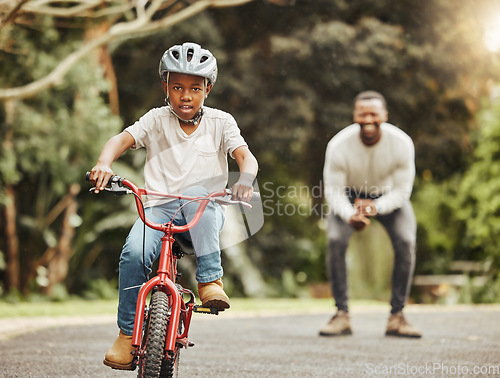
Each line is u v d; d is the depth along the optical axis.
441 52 24.17
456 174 28.55
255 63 23.36
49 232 22.98
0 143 20.16
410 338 11.92
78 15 16.91
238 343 11.13
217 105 23.36
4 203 20.89
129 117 24.95
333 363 9.17
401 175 11.85
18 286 23.42
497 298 26.78
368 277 29.16
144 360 5.68
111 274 25.12
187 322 6.20
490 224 26.73
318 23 23.52
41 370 8.23
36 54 20.19
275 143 23.20
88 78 21.08
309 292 27.75
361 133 11.77
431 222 32.22
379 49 23.16
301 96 23.22
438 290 29.28
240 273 25.44
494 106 26.56
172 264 6.29
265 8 23.62
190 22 22.78
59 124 21.02
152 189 6.52
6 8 14.53
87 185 23.55
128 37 20.52
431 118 25.00
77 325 13.37
